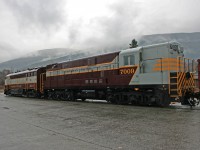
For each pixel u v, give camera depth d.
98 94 22.75
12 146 7.34
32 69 36.78
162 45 16.86
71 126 10.20
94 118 12.02
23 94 39.06
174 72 15.94
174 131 8.36
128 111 14.12
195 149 6.29
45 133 9.04
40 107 18.73
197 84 16.69
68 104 20.52
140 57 18.19
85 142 7.45
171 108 15.30
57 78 28.55
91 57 22.94
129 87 18.78
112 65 20.47
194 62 17.92
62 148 6.88
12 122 11.93
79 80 24.52
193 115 11.88
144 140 7.32
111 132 8.63
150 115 12.16
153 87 16.92
